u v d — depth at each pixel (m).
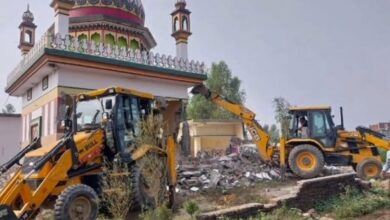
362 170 14.61
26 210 6.77
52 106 15.43
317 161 14.18
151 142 8.88
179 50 21.33
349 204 9.60
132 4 21.67
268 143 15.43
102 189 8.13
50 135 15.28
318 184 10.23
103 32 20.31
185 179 12.70
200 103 41.25
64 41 15.05
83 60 15.34
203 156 18.92
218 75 44.09
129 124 9.41
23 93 20.45
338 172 15.19
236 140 24.41
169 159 10.02
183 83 19.16
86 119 9.45
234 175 13.87
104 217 8.34
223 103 15.82
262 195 11.05
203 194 11.55
